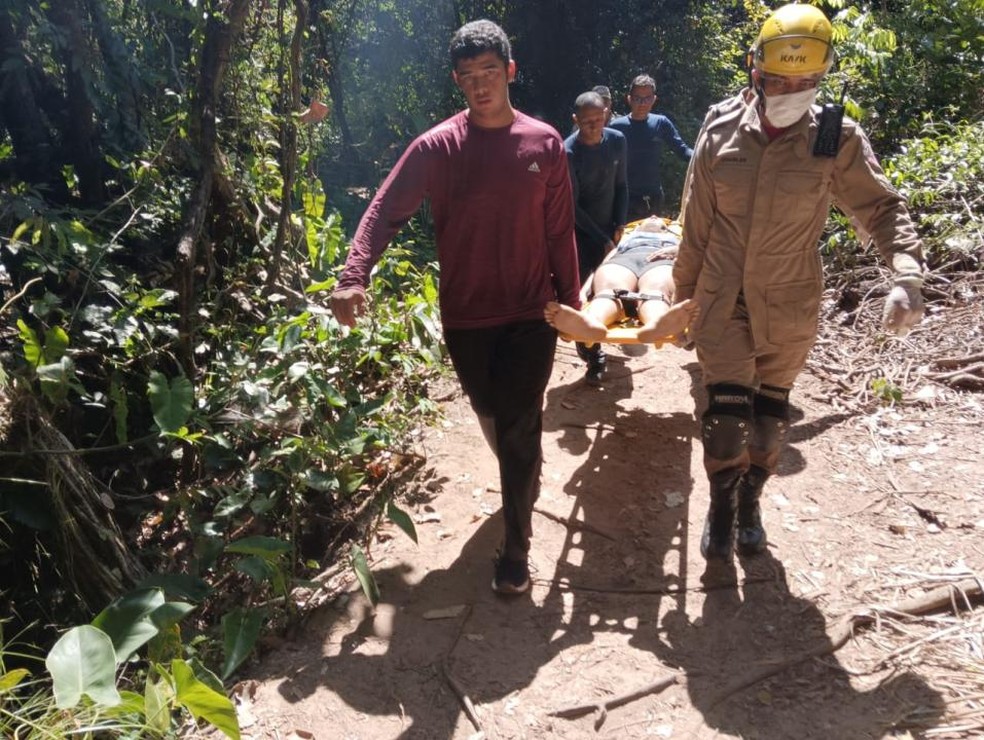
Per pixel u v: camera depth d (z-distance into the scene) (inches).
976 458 178.7
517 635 140.9
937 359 213.0
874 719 121.5
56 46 205.5
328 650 140.2
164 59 229.8
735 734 120.7
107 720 114.7
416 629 143.2
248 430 175.3
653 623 141.8
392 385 214.8
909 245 128.5
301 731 125.0
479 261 138.2
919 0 397.7
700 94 576.1
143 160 209.2
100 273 183.5
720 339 138.6
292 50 210.8
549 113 561.3
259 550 137.9
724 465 141.0
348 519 173.6
